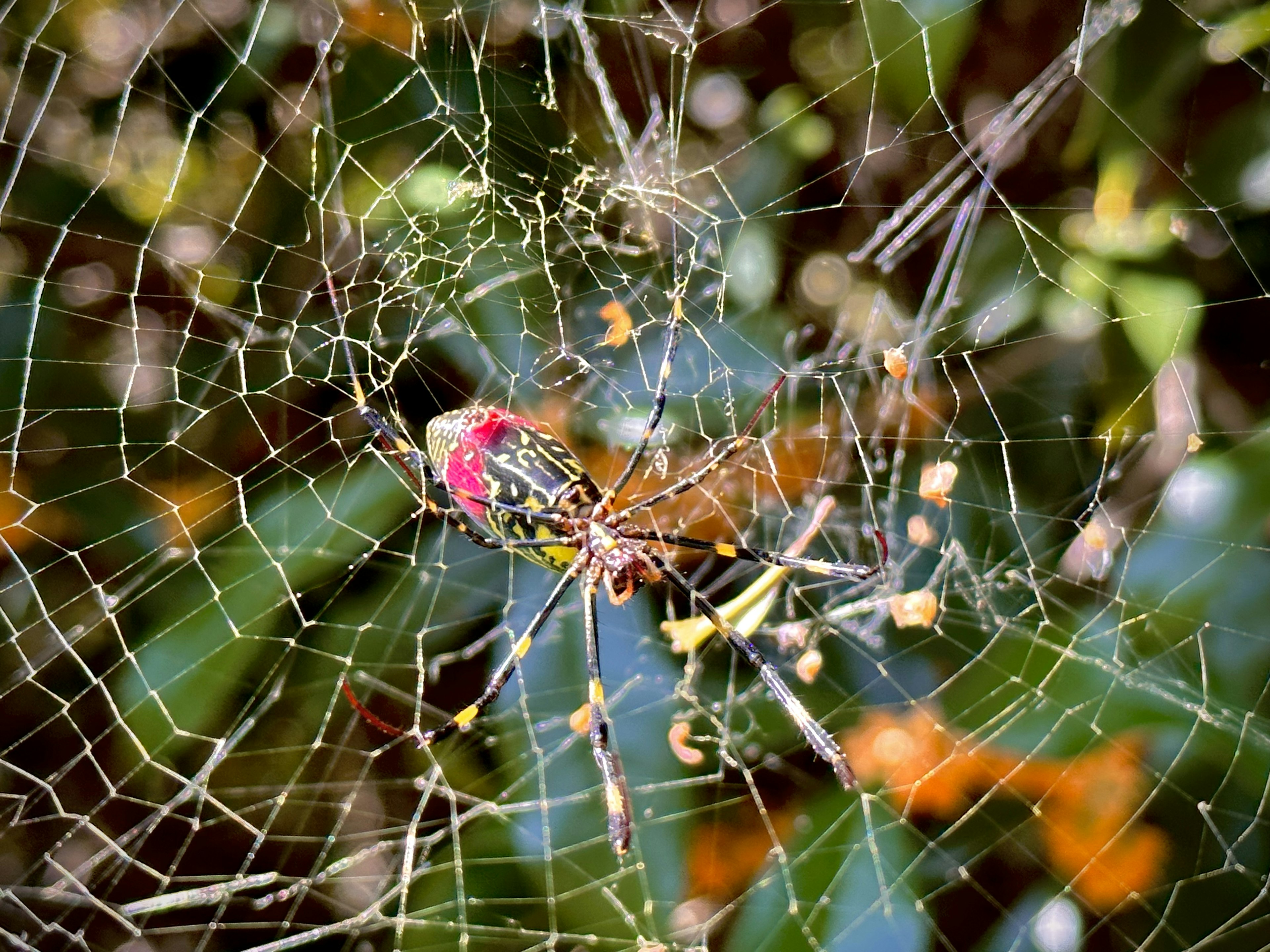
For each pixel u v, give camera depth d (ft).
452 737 0.55
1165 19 0.52
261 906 0.52
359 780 0.54
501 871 0.52
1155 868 0.49
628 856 0.50
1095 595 0.54
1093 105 0.54
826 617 0.57
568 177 0.59
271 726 0.54
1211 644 0.51
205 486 0.55
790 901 0.50
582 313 0.59
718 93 0.59
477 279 0.58
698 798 0.52
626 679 0.56
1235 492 0.52
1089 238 0.54
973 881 0.50
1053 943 0.49
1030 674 0.53
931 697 0.54
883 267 0.58
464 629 0.56
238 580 0.53
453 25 0.58
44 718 0.52
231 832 0.53
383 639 0.55
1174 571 0.52
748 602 0.55
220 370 0.56
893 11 0.55
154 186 0.56
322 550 0.54
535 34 0.59
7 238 0.55
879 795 0.52
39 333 0.54
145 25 0.56
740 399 0.58
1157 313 0.53
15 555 0.53
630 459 0.54
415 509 0.55
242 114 0.57
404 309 0.58
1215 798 0.50
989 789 0.51
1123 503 0.55
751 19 0.57
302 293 0.58
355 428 0.56
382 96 0.58
